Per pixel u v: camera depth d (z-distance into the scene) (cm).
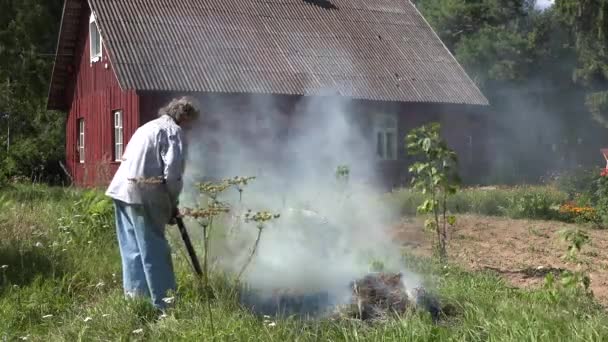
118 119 2192
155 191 572
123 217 600
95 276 684
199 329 513
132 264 602
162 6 2316
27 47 3284
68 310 593
